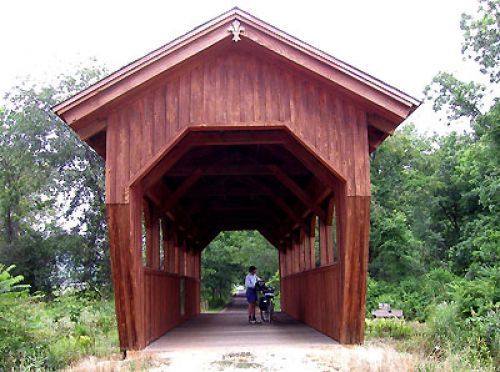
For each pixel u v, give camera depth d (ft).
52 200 86.28
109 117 26.37
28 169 84.79
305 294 42.37
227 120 26.48
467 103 76.43
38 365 22.02
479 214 73.82
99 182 83.05
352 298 26.94
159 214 35.53
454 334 29.45
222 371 21.13
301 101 26.86
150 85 26.43
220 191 44.73
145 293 28.53
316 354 24.38
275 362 22.67
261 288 45.27
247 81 26.89
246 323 43.73
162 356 24.58
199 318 51.60
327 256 36.32
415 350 27.22
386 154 83.15
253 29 26.11
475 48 63.36
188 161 38.19
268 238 66.49
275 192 47.91
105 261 85.30
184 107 26.53
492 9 62.28
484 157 57.16
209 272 107.76
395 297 68.08
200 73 26.86
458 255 73.31
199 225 58.34
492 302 33.40
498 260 52.34
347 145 26.73
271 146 36.94
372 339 31.89
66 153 82.94
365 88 26.27
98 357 25.71
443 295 61.93
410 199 85.20
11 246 85.20
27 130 82.84
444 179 88.17
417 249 79.71
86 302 55.16
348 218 26.37
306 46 26.05
